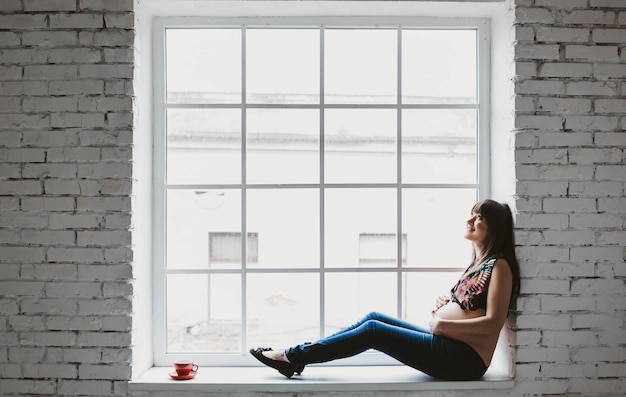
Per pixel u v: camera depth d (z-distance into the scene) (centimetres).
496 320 258
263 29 302
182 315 300
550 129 272
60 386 267
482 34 301
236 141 301
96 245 268
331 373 283
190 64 302
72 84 269
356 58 303
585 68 272
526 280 271
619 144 273
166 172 300
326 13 297
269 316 300
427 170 303
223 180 301
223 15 298
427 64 302
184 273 299
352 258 302
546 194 271
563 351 271
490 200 276
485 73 302
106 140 269
